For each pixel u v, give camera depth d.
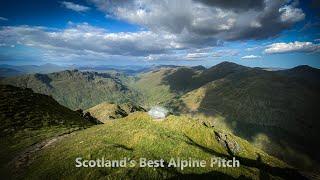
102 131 65.94
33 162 49.28
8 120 81.75
